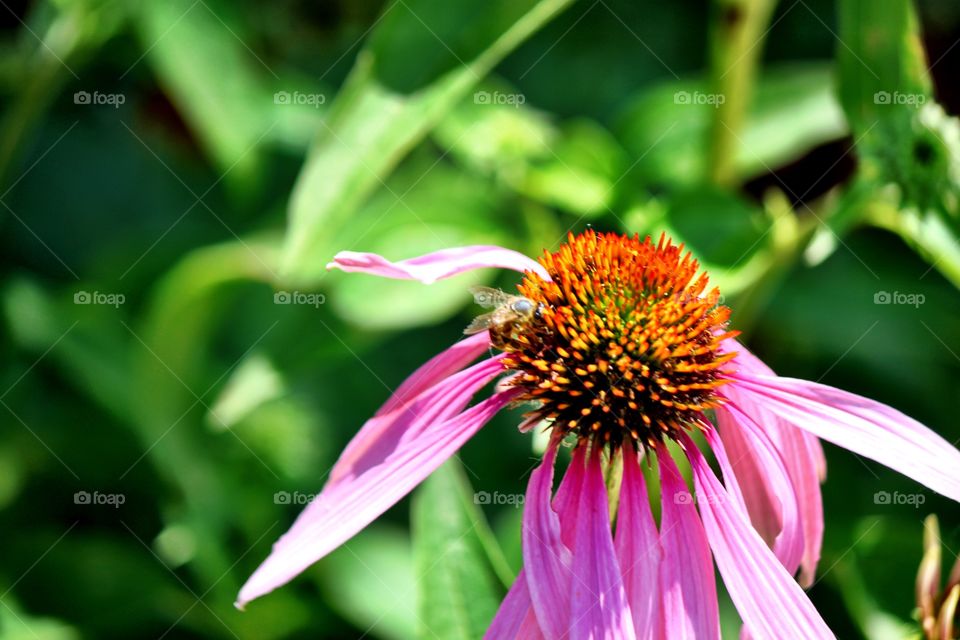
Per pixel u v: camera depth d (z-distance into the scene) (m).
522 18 0.48
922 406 0.55
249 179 0.58
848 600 0.49
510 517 0.53
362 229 0.53
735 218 0.50
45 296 0.57
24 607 0.54
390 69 0.48
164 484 0.55
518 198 0.53
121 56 0.58
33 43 0.54
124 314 0.58
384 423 0.43
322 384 0.57
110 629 0.53
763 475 0.44
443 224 0.53
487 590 0.44
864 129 0.49
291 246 0.47
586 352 0.43
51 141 0.62
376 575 0.55
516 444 0.57
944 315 0.56
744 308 0.50
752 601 0.41
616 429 0.43
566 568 0.42
